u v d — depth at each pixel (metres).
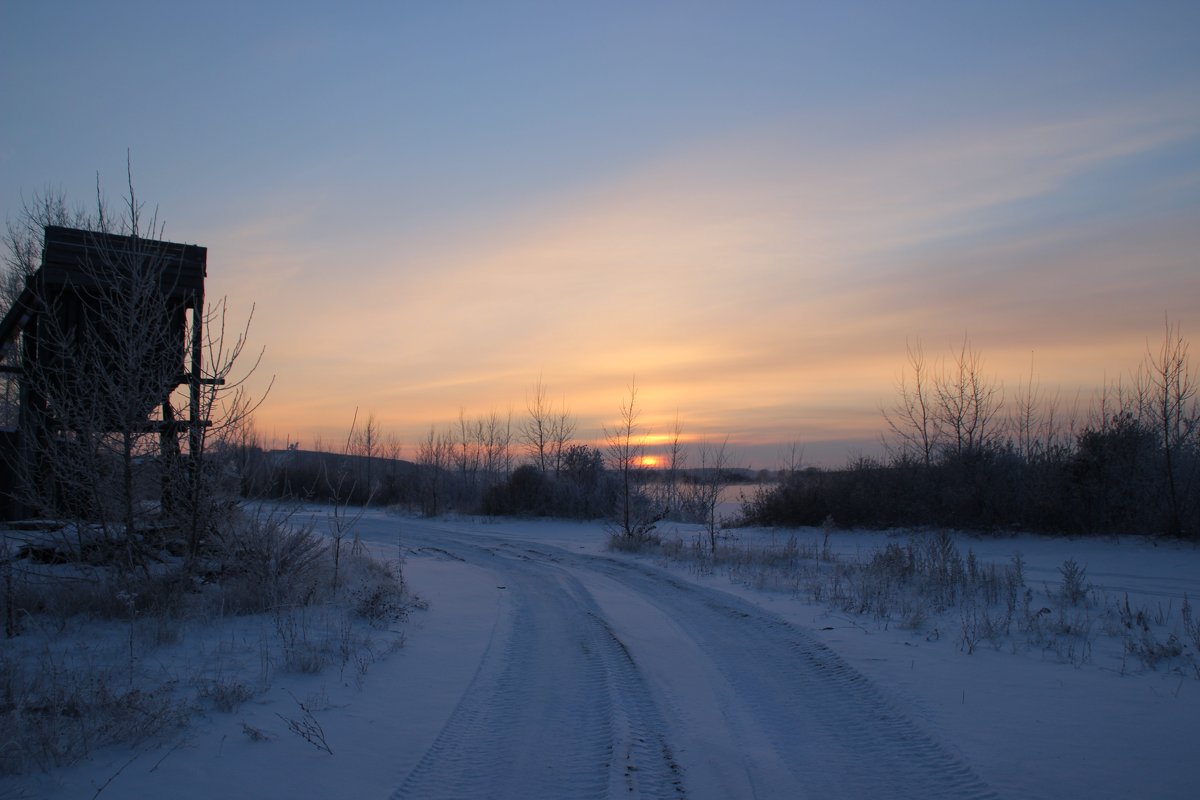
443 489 43.59
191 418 9.88
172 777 5.00
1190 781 5.09
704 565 17.23
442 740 5.85
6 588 8.64
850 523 28.69
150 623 8.55
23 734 5.30
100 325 11.17
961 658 8.44
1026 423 27.86
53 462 9.32
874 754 5.63
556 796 4.91
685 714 6.56
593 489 36.66
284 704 6.49
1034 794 4.90
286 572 10.62
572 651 8.88
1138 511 22.39
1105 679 7.57
